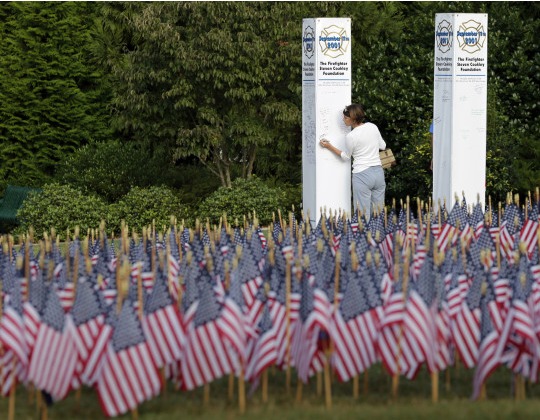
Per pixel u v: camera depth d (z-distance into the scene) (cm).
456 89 1900
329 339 1010
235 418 914
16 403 1013
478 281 1036
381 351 990
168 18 2377
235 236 1370
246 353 1010
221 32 2322
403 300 977
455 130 1911
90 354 959
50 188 2170
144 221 2189
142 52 2408
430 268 980
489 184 2352
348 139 1873
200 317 972
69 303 1045
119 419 942
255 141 2436
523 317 976
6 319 933
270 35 2383
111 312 990
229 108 2455
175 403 991
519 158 2481
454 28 1884
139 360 940
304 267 1019
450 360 1051
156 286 973
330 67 1933
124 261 962
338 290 1052
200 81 2370
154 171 2455
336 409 940
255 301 1062
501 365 1148
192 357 974
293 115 2423
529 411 913
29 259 1223
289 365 1015
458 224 1311
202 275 1027
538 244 1117
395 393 988
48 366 944
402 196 2478
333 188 1959
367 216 1886
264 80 2383
